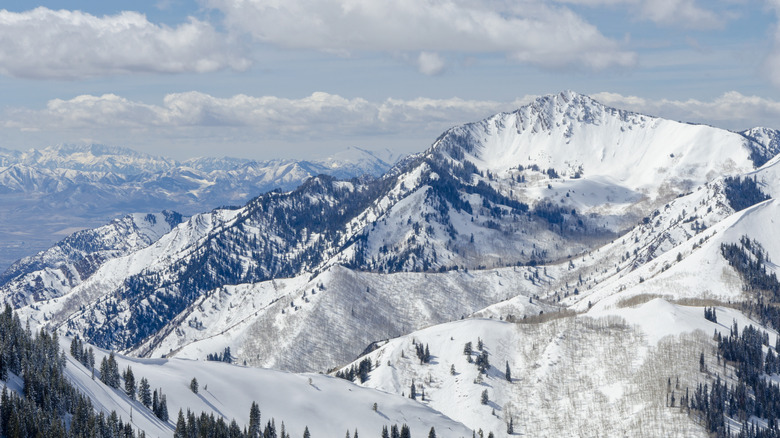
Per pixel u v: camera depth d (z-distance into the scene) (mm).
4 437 182625
